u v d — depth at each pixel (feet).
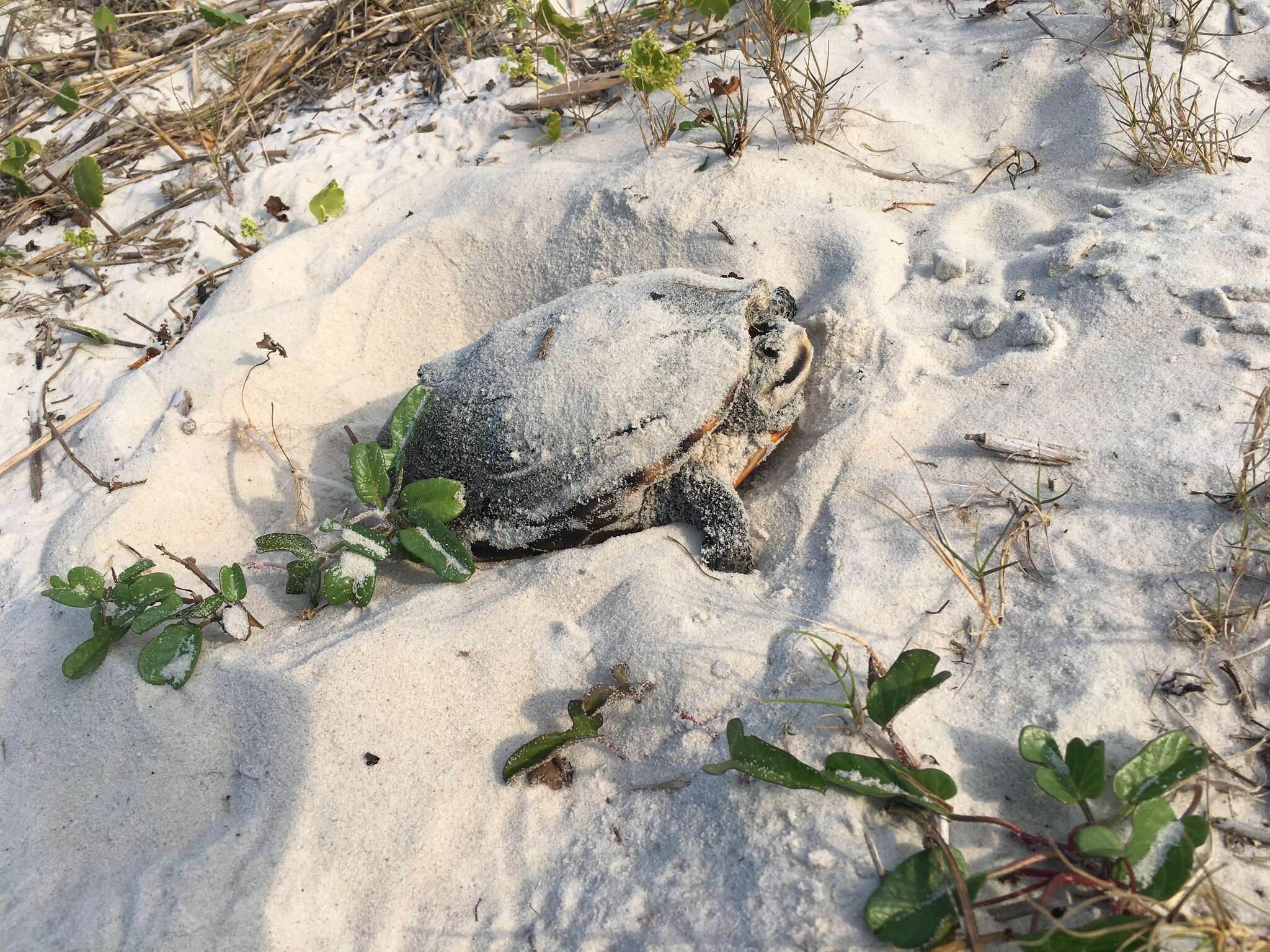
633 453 9.03
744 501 9.90
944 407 9.59
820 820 6.38
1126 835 5.90
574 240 12.59
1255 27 13.23
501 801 7.50
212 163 15.53
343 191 13.99
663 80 12.89
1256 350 8.84
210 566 10.12
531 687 8.11
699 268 11.89
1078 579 7.64
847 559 8.43
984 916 5.77
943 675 6.44
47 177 15.06
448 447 9.65
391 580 9.59
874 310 10.68
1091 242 10.38
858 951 5.74
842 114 13.20
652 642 8.02
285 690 8.04
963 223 11.65
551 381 9.39
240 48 17.62
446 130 15.12
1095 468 8.41
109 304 13.69
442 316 13.03
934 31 14.73
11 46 18.10
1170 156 11.37
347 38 17.40
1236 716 6.61
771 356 9.66
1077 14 13.94
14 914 7.36
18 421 12.35
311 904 7.09
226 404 11.64
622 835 7.06
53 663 8.93
